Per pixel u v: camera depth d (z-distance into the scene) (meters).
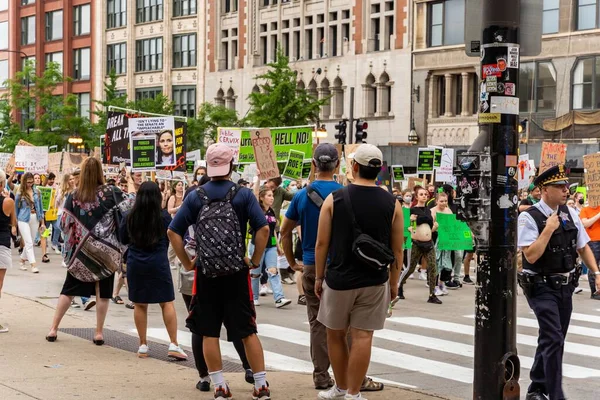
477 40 9.56
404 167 53.19
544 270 10.05
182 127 25.86
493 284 8.97
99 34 89.44
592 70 53.09
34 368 11.55
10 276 23.64
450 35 61.09
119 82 87.31
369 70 65.81
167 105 73.19
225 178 9.80
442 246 21.89
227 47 78.56
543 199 10.16
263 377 9.98
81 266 13.37
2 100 84.75
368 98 66.38
